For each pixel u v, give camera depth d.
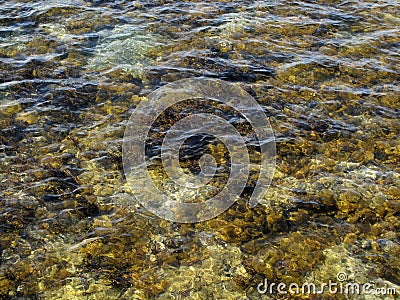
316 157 9.88
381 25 14.41
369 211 8.66
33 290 7.30
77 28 13.98
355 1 15.79
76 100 11.27
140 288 7.41
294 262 7.80
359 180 9.32
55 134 10.30
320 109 11.14
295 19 14.69
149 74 12.18
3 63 12.35
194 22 14.43
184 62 12.65
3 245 7.98
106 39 13.49
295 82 12.00
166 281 7.52
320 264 7.76
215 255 7.94
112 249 7.98
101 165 9.59
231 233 8.30
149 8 15.20
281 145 10.13
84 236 8.18
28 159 9.66
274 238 8.20
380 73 12.32
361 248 8.02
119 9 15.08
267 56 12.95
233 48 13.25
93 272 7.62
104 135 10.30
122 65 12.47
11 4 15.05
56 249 7.95
